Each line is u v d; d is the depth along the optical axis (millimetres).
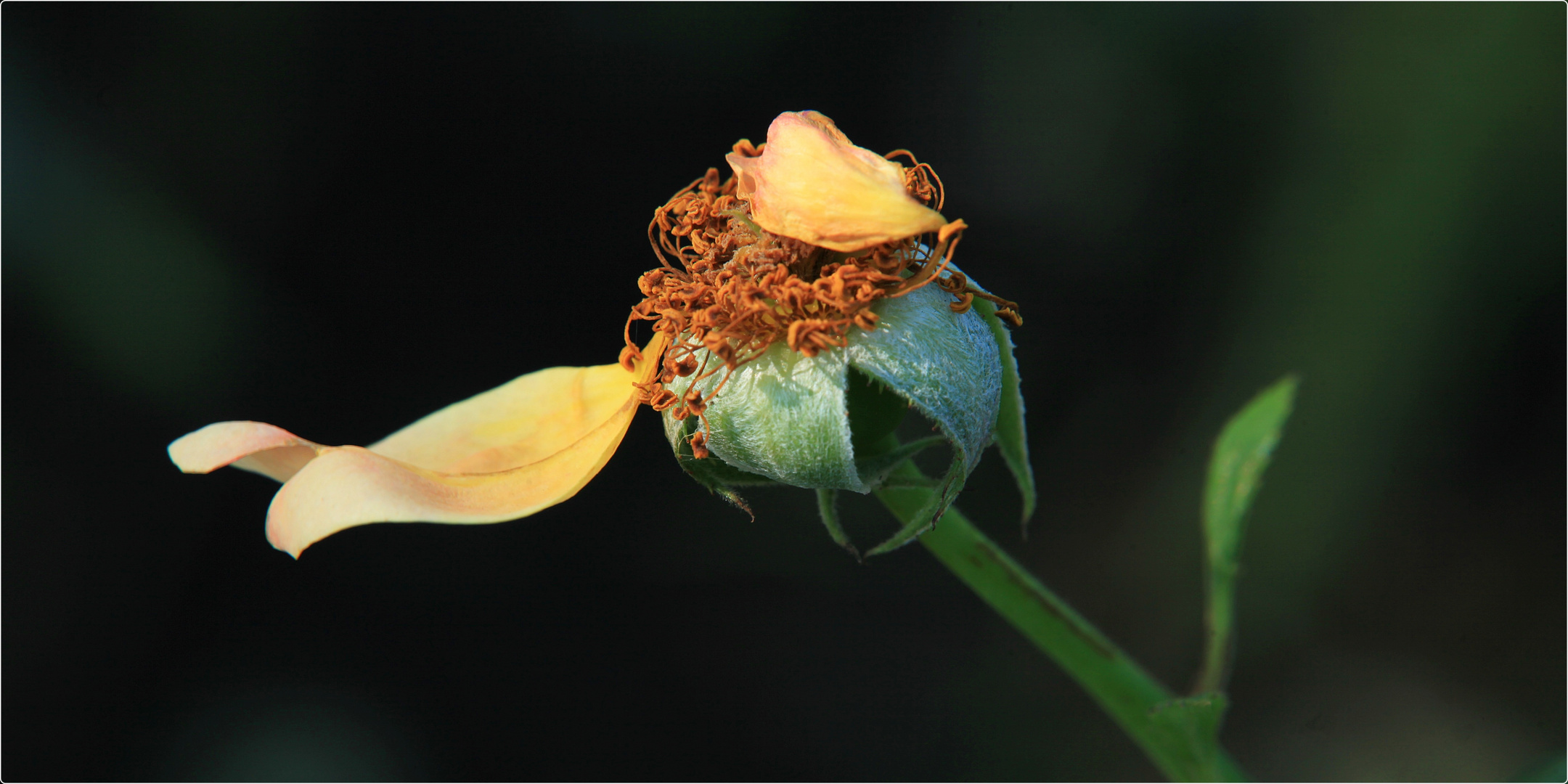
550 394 336
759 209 317
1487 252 492
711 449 320
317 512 309
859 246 313
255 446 319
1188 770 340
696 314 321
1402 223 498
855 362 316
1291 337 523
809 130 316
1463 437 517
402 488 312
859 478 318
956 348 318
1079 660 340
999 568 338
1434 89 490
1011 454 328
